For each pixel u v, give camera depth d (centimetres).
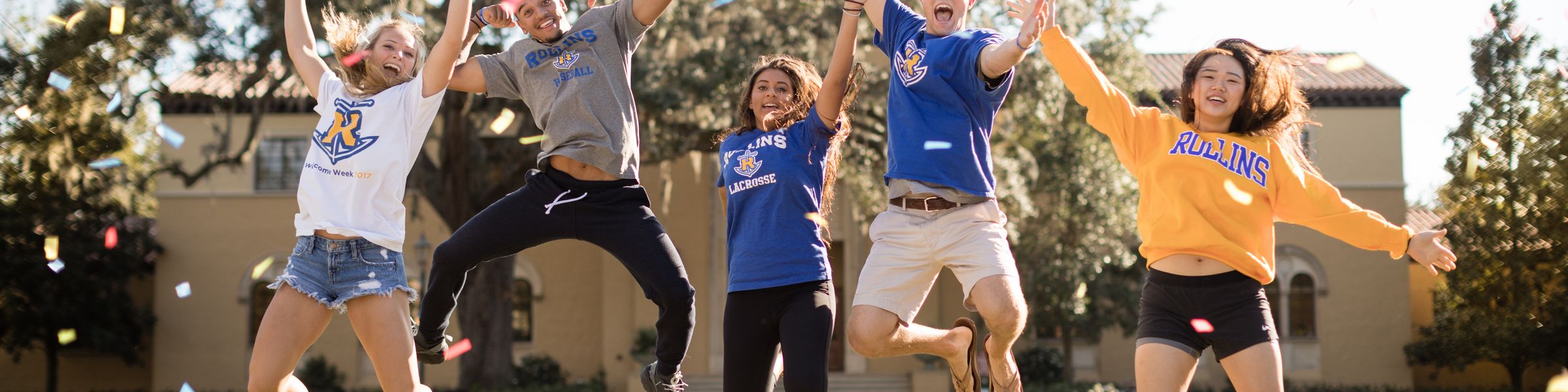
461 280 488
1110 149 2361
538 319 2911
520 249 484
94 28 1752
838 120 500
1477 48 1892
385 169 444
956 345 507
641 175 2758
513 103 2058
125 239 2688
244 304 2844
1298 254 2809
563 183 476
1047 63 1998
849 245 2698
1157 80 2902
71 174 2031
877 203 2230
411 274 2795
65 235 2489
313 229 442
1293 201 448
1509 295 2145
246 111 2841
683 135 2030
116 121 1962
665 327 488
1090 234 2405
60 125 1903
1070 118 2284
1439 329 2536
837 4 1883
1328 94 2756
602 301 2895
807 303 471
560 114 473
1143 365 445
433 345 496
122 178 2306
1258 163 447
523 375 2806
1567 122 1866
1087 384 2617
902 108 471
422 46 481
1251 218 442
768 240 477
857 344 476
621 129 479
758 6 1953
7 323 2559
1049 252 2414
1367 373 2748
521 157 2200
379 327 442
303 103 2747
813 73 520
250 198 2861
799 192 481
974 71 446
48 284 2520
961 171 457
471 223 482
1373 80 2794
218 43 1797
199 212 2858
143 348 2800
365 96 457
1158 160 451
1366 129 2778
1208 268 438
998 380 501
